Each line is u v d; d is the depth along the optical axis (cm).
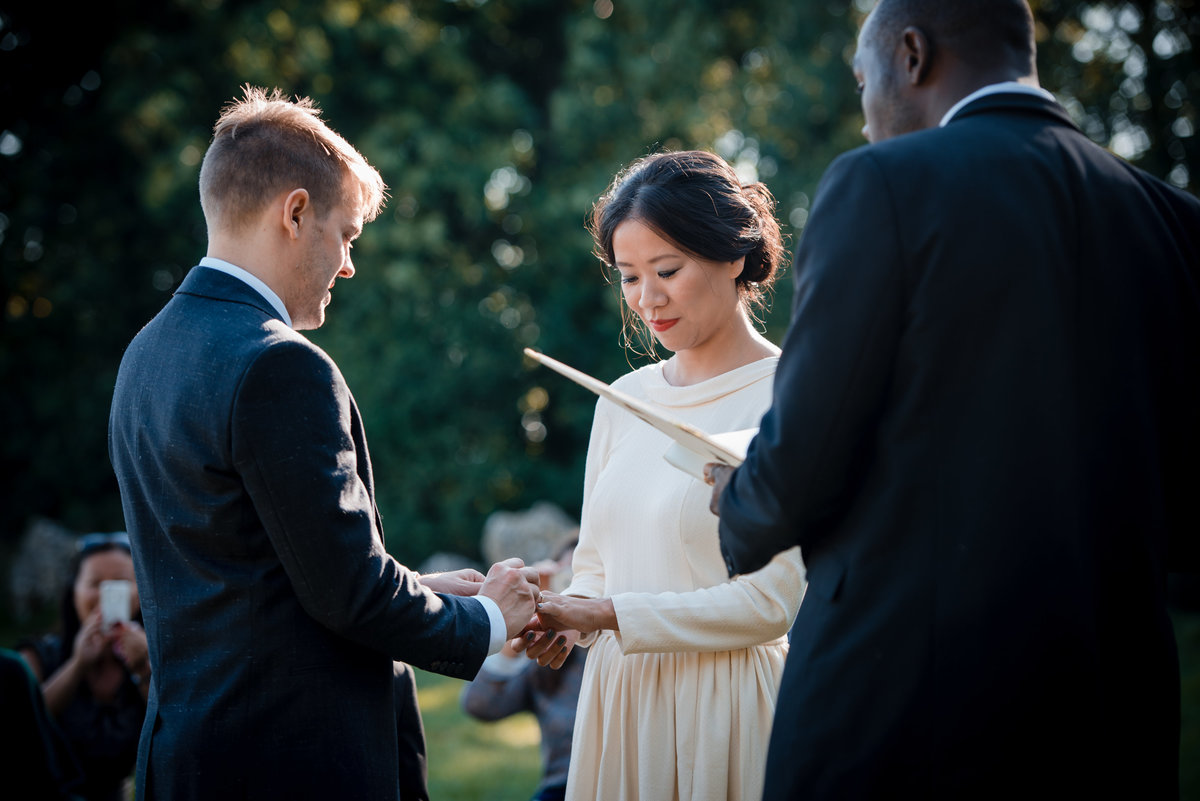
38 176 1225
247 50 1155
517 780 558
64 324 1266
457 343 1184
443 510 1196
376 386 1168
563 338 1197
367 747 189
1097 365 160
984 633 154
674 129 1166
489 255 1242
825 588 167
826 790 161
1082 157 166
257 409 178
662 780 219
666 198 220
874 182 159
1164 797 163
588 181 1148
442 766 589
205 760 180
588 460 255
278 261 198
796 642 173
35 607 1138
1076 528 156
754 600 216
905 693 157
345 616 180
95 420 1255
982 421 155
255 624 183
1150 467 162
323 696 185
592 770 231
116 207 1248
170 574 187
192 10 1171
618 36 1201
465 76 1208
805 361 158
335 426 184
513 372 1216
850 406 157
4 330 1263
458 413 1206
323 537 178
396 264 1134
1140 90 1203
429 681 841
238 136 197
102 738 355
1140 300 164
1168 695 163
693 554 224
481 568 1193
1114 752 159
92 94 1280
